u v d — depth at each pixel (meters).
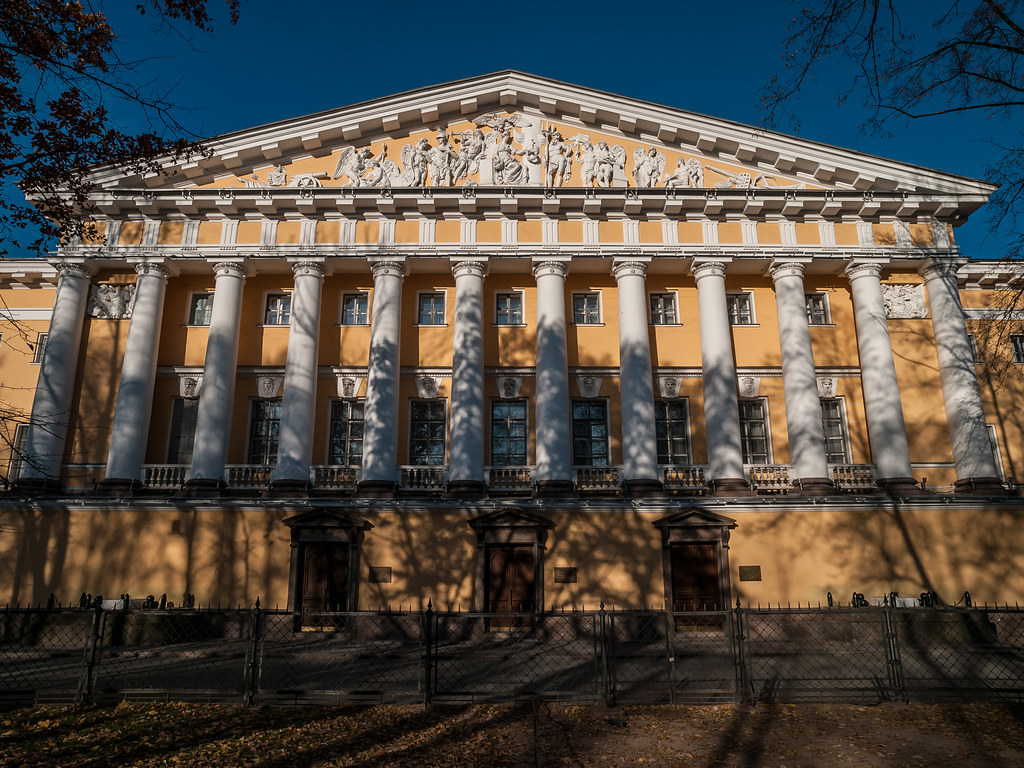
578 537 20.86
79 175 13.56
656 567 20.72
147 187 23.78
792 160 24.08
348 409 23.86
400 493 21.92
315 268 23.34
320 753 8.77
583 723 9.91
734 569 20.67
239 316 23.36
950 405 23.19
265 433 23.69
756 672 13.81
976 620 19.09
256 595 20.42
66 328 23.00
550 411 22.11
